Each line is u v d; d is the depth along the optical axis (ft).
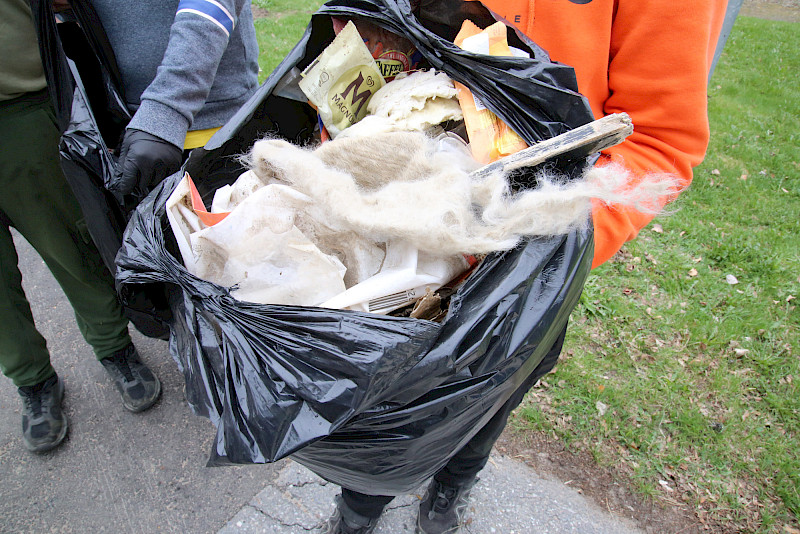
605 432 6.27
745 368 7.38
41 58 4.19
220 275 2.68
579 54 3.36
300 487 5.69
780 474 6.00
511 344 2.43
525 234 2.52
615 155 3.14
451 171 2.54
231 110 5.06
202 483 5.78
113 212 4.33
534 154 2.51
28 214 5.16
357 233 2.58
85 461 6.00
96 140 4.10
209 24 3.96
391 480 3.05
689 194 11.57
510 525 5.42
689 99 3.12
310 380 2.20
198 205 2.75
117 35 4.44
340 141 2.80
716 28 3.34
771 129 15.14
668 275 8.95
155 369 7.04
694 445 6.26
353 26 3.08
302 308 2.29
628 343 7.52
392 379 2.18
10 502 5.63
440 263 2.65
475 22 3.38
